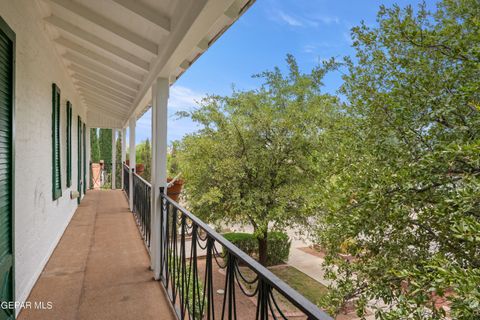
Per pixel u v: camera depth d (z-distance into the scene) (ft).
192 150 22.53
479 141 6.58
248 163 21.33
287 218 21.12
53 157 12.49
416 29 9.44
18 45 7.93
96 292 9.20
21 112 8.17
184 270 7.65
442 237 8.77
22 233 8.23
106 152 52.95
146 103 15.71
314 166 14.19
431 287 7.02
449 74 9.00
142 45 9.18
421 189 8.54
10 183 6.72
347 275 10.71
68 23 10.09
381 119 10.03
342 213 9.58
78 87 20.22
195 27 6.13
